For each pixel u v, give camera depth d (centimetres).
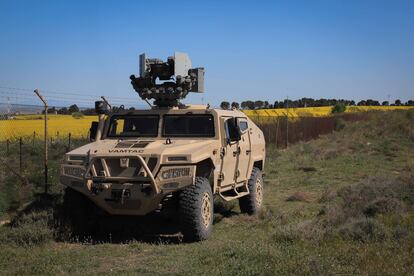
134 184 825
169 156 829
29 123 3133
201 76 1010
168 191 817
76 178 848
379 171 1792
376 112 4156
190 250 774
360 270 598
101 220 1023
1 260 705
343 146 2617
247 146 1098
